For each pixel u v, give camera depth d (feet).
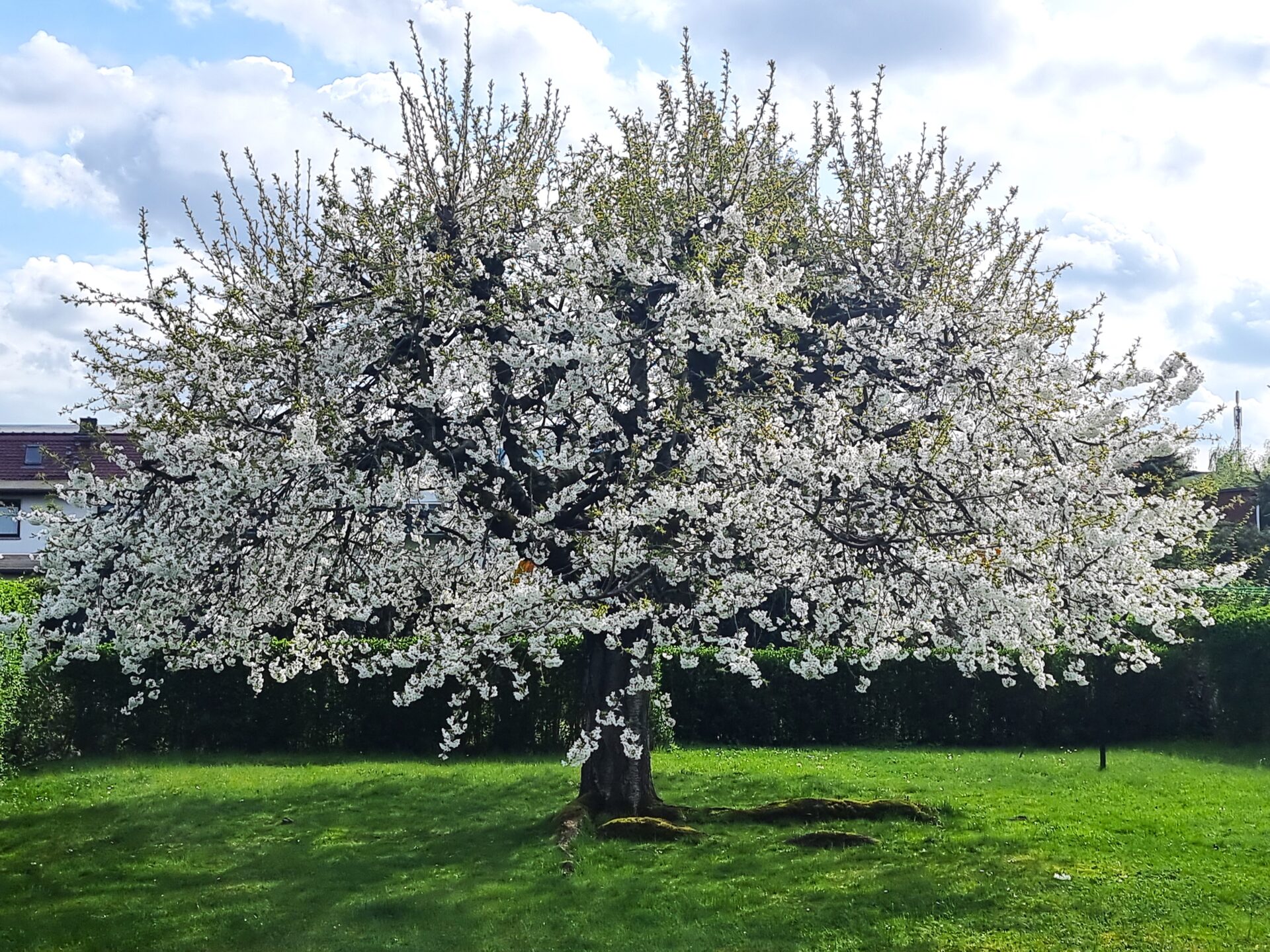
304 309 30.09
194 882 29.84
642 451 29.12
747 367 29.78
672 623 30.96
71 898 28.60
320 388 29.48
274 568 31.63
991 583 26.09
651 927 25.63
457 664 28.84
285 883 29.55
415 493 30.58
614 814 33.83
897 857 31.09
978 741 56.24
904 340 31.12
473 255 31.48
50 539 29.19
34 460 99.45
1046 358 30.07
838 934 25.17
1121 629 32.22
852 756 51.47
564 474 31.07
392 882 29.40
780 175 33.27
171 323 29.91
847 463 26.55
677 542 28.99
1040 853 31.63
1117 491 28.96
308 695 53.26
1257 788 42.16
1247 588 64.13
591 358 28.40
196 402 29.66
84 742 51.85
